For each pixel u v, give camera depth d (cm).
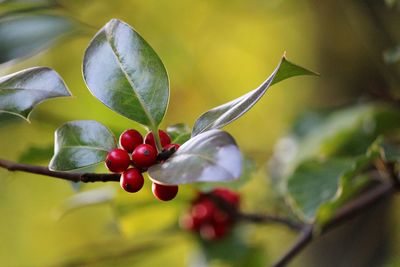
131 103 55
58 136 54
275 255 121
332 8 119
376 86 109
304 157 93
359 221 112
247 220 86
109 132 55
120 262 103
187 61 122
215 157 49
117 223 90
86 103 101
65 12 78
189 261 101
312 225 78
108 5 108
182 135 58
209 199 88
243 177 76
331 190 78
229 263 96
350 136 92
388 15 105
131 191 52
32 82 55
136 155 52
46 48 73
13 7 76
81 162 54
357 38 117
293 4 126
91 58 56
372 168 83
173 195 53
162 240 100
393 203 111
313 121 99
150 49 56
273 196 97
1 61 71
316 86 121
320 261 114
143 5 114
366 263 111
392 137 95
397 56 73
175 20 125
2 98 54
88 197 90
